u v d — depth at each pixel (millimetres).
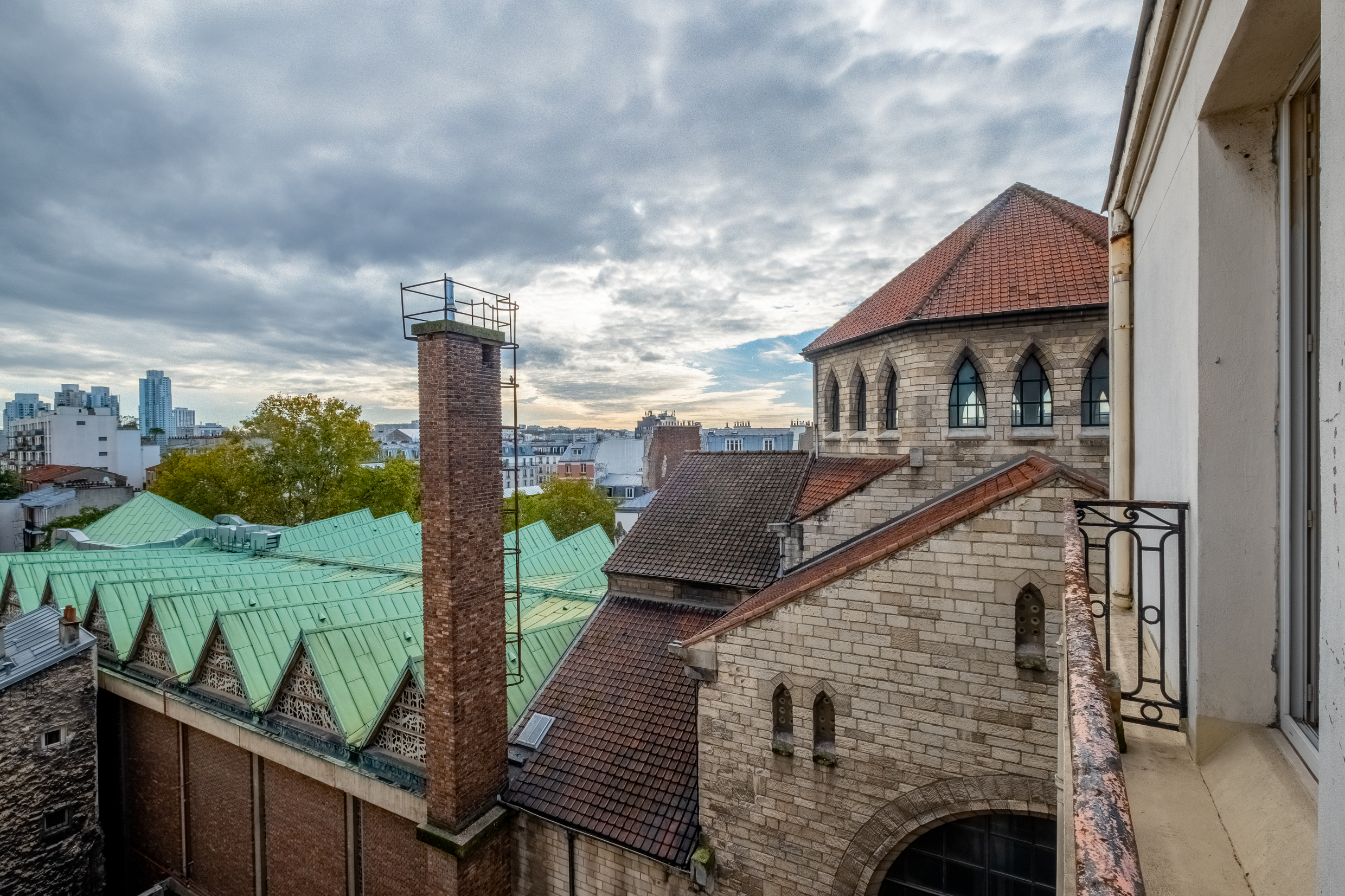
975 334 18266
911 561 12266
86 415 114312
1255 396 4445
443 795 15203
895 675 12469
